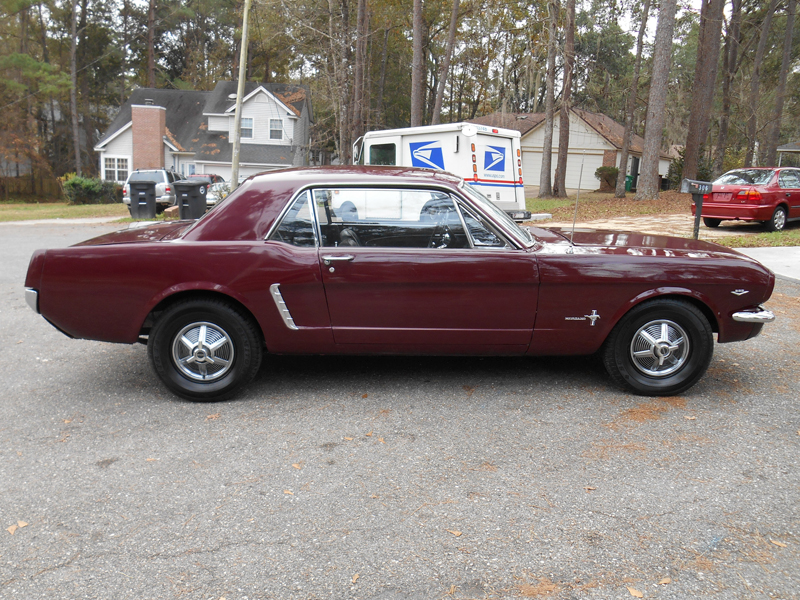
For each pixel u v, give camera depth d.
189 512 2.93
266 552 2.62
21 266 10.41
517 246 4.17
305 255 4.10
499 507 2.96
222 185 21.78
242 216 4.18
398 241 4.19
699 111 25.94
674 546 2.65
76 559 2.58
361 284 4.11
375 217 4.19
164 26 52.41
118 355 5.45
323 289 4.13
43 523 2.84
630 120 26.94
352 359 5.26
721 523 2.82
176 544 2.68
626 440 3.68
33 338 5.98
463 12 32.38
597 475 3.27
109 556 2.60
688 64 47.06
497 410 4.13
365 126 37.94
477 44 36.31
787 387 4.59
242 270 4.09
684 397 4.38
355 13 36.84
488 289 4.14
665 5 20.84
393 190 4.20
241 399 4.36
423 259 4.10
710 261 4.18
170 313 4.14
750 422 3.95
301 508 2.96
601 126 36.66
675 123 36.66
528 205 23.36
